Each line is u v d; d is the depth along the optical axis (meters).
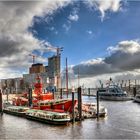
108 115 117.69
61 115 90.31
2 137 73.75
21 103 150.12
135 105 177.25
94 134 75.56
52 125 90.06
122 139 69.75
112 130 81.25
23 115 115.94
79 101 97.69
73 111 93.81
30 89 137.62
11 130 83.62
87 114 104.50
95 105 122.12
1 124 95.81
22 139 70.88
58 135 74.56
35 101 136.38
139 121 99.06
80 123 92.81
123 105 177.62
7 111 131.00
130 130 81.50
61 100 109.88
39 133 77.75
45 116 96.81
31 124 94.12
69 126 87.50
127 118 107.19
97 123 93.19
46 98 139.12
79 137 72.06
